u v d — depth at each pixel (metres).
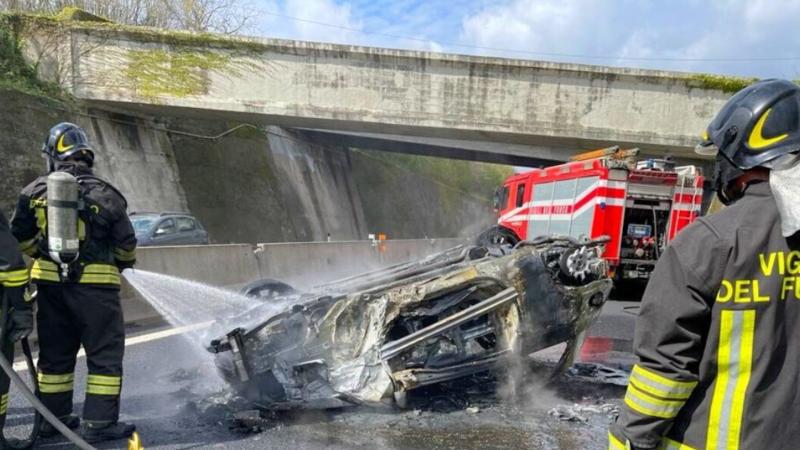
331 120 17.33
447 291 4.15
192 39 16.94
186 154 20.52
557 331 4.41
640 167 11.21
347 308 4.11
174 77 17.03
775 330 1.46
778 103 1.56
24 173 14.47
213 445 3.47
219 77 17.08
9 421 3.79
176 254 8.91
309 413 4.02
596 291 4.56
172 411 4.03
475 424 3.89
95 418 3.48
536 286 4.34
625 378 4.98
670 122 16.34
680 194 11.01
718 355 1.51
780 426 1.46
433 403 4.25
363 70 16.89
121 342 3.63
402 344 3.99
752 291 1.47
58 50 16.84
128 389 4.50
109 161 17.20
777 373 1.47
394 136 21.12
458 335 4.20
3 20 16.62
